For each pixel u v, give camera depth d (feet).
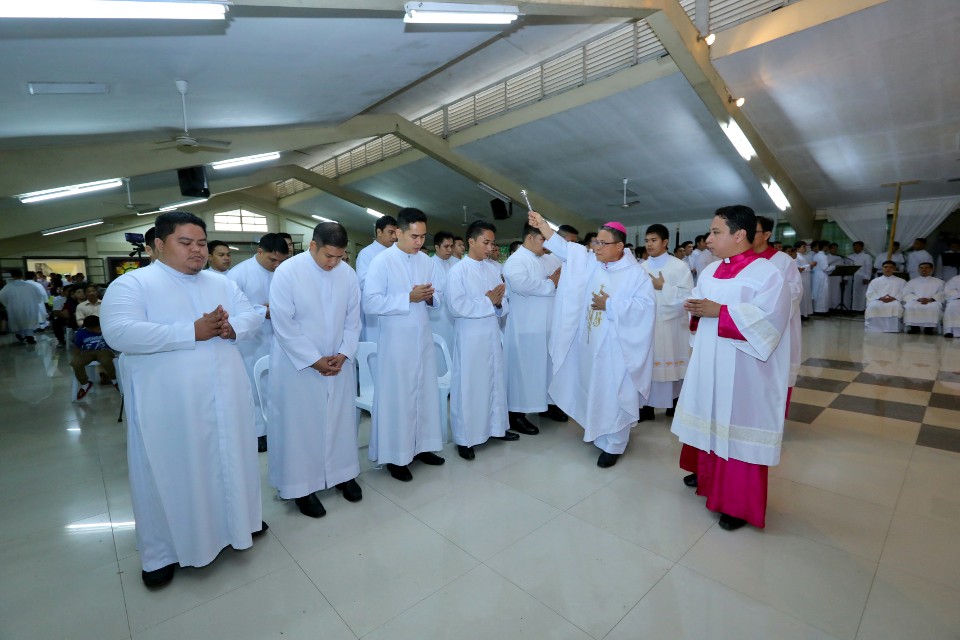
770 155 26.21
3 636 5.17
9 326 30.22
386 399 8.61
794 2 18.22
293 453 7.43
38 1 7.16
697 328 7.38
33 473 9.46
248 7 10.33
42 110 14.12
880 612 5.24
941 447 9.65
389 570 6.16
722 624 5.12
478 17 12.53
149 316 5.84
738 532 6.88
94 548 6.89
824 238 36.45
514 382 11.03
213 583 6.00
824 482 8.30
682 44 18.38
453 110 33.04
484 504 7.79
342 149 43.39
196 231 6.02
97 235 49.01
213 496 6.16
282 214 59.62
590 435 9.09
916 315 23.58
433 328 13.56
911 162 24.82
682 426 7.43
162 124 19.06
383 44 14.73
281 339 7.17
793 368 10.11
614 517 7.34
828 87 20.27
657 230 11.96
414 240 8.91
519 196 36.99
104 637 5.13
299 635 5.11
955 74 18.15
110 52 11.02
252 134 24.66
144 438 5.70
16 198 25.12
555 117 26.81
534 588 5.75
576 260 9.84
